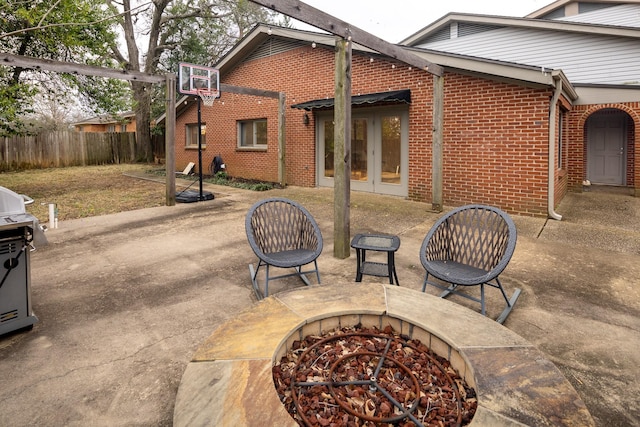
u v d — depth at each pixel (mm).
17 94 9711
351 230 5785
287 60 10375
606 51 9797
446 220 3359
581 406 1505
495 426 1405
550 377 1688
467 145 7434
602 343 2584
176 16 17594
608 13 11859
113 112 12789
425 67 6258
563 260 4324
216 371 1757
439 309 2379
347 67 4383
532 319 2932
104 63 11750
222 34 20422
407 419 1645
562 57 10414
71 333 2748
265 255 3344
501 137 7000
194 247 4918
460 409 1647
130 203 8039
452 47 12430
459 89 7445
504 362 1801
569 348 2525
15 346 2570
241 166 11922
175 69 19438
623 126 10648
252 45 10930
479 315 2303
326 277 3828
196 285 3658
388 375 1953
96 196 8906
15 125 11594
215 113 12609
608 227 5867
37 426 1863
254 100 11273
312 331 2279
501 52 11438
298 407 1652
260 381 1685
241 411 1507
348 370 1977
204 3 18203
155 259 4445
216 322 2920
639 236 5293
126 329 2811
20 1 8719
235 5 18828
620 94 8648
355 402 1762
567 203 7969
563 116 8797
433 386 1865
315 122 10078
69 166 17000
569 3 12453
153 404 2023
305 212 3750
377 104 8523
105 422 1895
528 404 1515
